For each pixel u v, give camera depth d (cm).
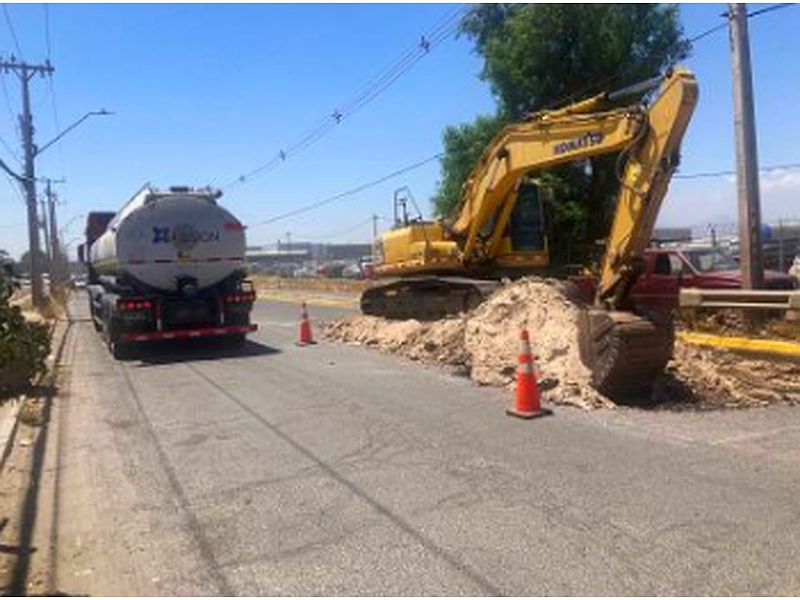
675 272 1878
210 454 881
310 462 827
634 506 649
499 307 1296
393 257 2128
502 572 536
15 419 1087
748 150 1717
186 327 1864
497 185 1680
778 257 3578
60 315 3531
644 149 1148
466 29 3600
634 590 501
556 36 3312
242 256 1897
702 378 1125
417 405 1088
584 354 1079
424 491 714
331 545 597
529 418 974
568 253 3378
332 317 2888
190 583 542
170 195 1861
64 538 638
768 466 746
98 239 2330
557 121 1450
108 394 1319
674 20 3362
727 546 562
